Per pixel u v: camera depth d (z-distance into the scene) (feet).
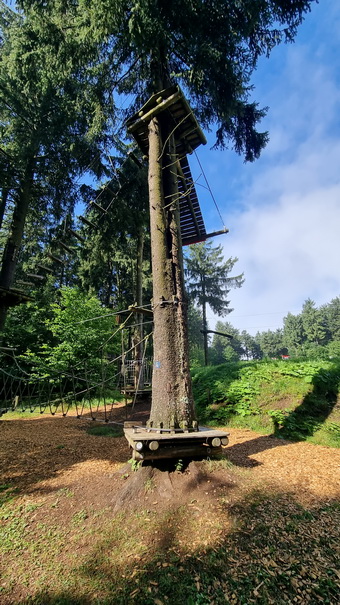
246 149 27.68
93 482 12.84
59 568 8.04
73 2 23.67
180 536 8.82
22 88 33.42
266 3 18.19
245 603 6.45
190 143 20.27
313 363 25.71
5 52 36.55
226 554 7.97
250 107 25.62
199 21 18.21
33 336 51.19
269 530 8.86
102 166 34.35
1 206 37.76
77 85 28.91
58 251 45.34
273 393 23.36
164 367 13.79
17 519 10.46
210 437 12.01
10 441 20.39
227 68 20.57
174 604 6.56
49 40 24.11
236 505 10.14
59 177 37.37
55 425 26.73
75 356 42.86
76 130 34.01
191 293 93.86
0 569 8.19
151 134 17.16
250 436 19.29
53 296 59.06
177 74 24.14
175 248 15.48
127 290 72.64
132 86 26.78
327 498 10.75
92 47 22.29
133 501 10.65
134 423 15.85
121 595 6.95
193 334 108.78
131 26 16.24
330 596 6.53
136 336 51.67
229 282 95.25
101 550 8.57
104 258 51.65
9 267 34.94
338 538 8.46
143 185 37.04
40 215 44.24
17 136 33.99
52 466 15.40
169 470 11.87
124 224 37.52
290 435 19.02
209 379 28.96
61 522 10.12
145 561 7.95
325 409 20.72
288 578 7.07
